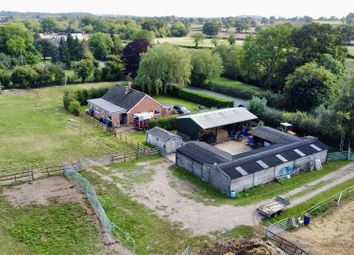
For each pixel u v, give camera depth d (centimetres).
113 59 11594
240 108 6372
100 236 3194
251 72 9838
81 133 5947
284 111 6806
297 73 6962
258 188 4203
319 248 3128
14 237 3139
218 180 4109
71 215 3503
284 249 3088
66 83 9975
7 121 6406
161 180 4328
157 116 6625
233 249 3066
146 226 3381
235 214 3619
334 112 5397
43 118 6650
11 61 12344
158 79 8319
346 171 4800
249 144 5653
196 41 15438
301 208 3769
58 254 2938
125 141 5638
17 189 3984
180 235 3262
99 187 4103
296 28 8875
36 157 4934
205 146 4806
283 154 4619
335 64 7681
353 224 3541
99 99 7156
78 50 14088
